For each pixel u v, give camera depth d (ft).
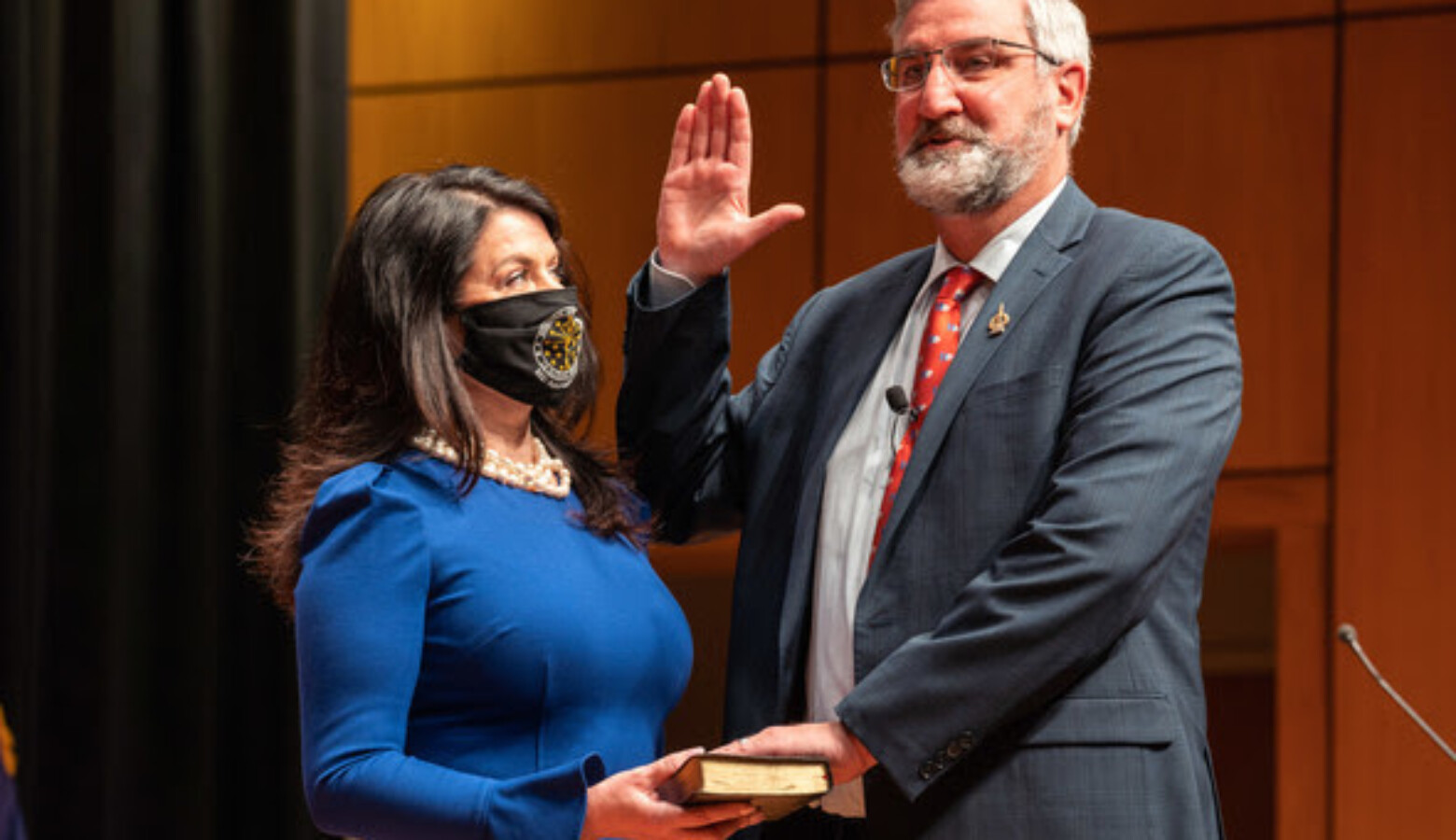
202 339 34.35
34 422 33.04
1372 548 35.32
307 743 15.52
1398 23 35.68
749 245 19.16
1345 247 35.65
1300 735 35.53
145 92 34.32
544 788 14.85
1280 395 35.86
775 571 18.42
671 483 19.57
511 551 16.29
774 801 14.74
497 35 40.32
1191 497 15.76
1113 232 17.47
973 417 16.89
